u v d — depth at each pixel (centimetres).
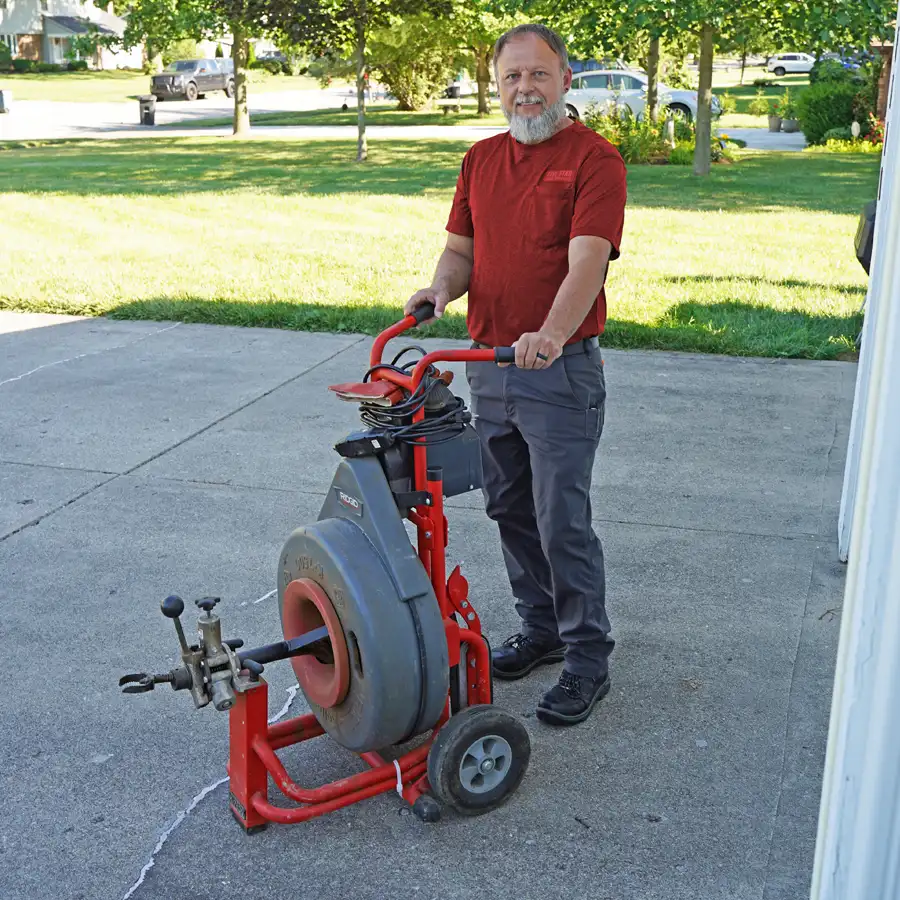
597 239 277
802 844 271
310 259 1056
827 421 605
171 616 262
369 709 255
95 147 2400
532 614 348
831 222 1341
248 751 271
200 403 639
